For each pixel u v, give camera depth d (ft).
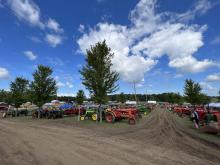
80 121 81.56
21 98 119.55
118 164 23.24
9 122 77.66
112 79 77.10
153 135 46.09
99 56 77.46
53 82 104.01
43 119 94.68
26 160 24.62
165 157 26.35
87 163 23.56
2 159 24.99
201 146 33.86
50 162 23.88
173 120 90.17
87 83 77.10
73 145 33.37
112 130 54.34
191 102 135.33
